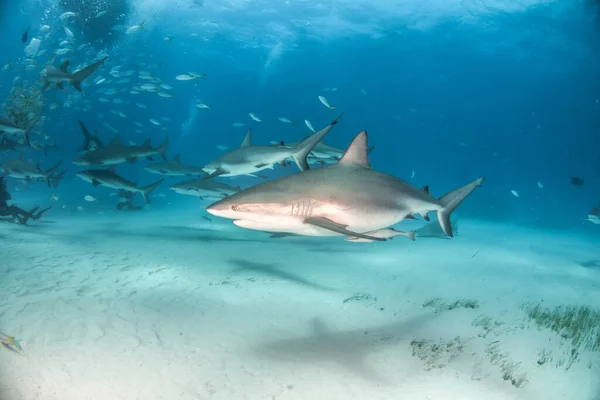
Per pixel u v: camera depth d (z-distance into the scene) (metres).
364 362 5.47
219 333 6.17
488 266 12.43
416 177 83.75
